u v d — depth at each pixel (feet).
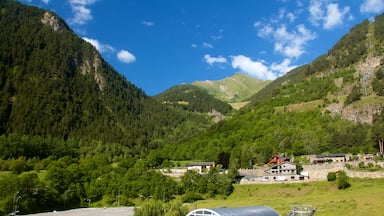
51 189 619.67
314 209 369.91
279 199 483.92
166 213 348.18
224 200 545.85
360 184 499.10
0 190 543.39
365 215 325.01
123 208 570.05
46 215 483.51
